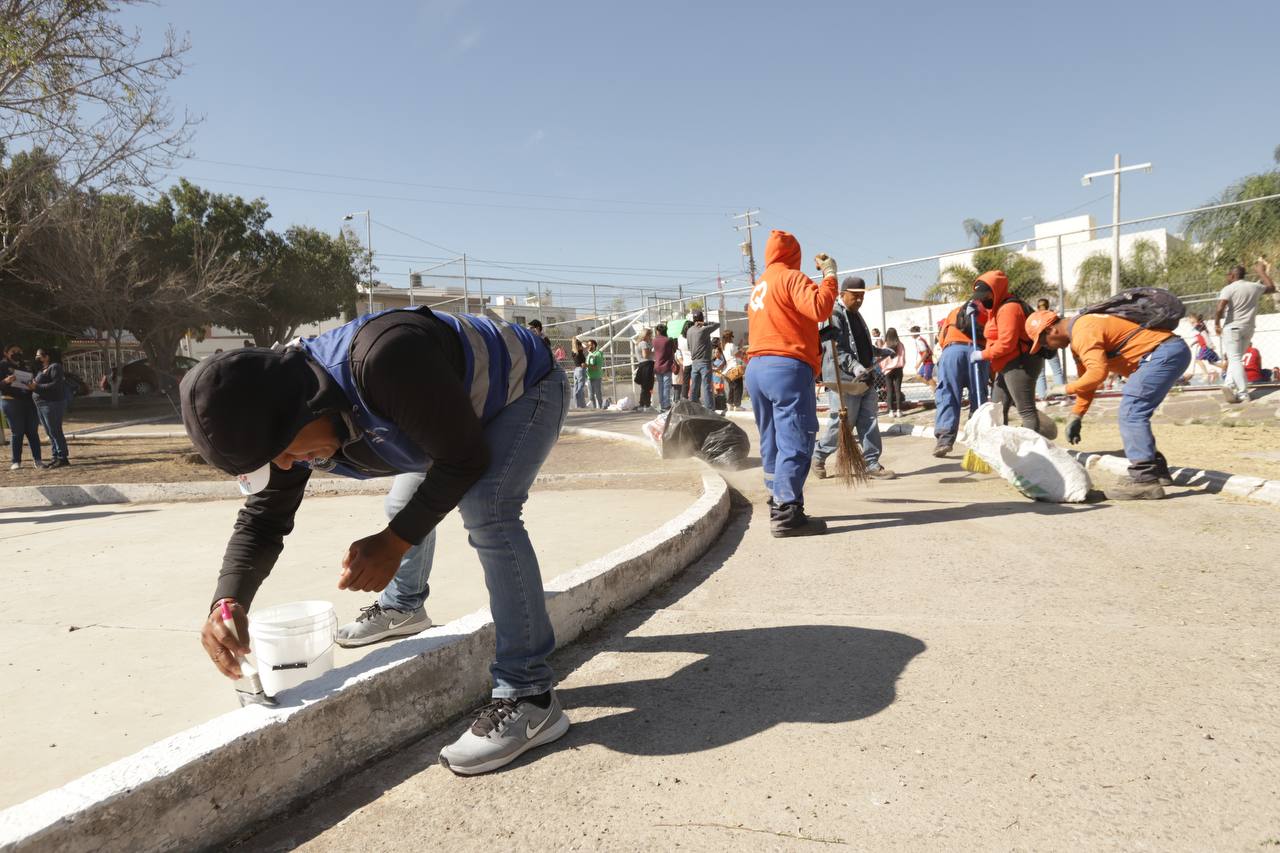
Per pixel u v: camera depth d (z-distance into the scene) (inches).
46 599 156.3
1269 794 70.8
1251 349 504.4
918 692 96.3
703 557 173.2
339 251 1488.7
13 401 416.8
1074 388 210.2
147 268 1141.1
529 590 88.4
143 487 317.7
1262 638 106.7
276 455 66.9
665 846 69.3
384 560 75.0
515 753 85.7
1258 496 192.4
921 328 680.4
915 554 163.3
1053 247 722.2
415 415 70.4
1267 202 498.0
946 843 66.8
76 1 521.0
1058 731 84.6
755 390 192.7
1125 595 128.4
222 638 80.0
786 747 85.1
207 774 73.1
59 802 65.2
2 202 612.7
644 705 98.4
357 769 87.4
